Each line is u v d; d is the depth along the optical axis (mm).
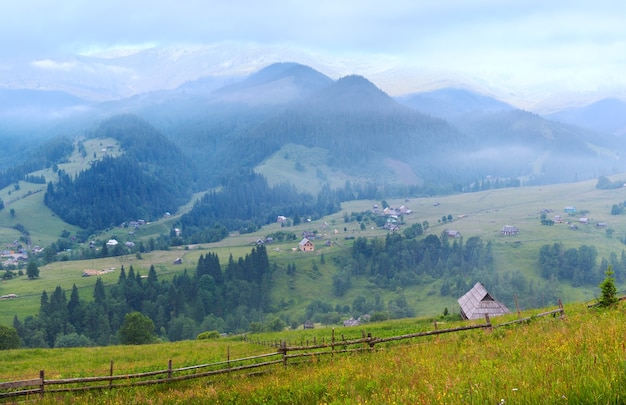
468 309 68250
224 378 22312
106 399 19406
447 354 17906
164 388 21531
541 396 9031
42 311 162250
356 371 17609
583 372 9977
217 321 185250
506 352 15547
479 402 9492
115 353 52312
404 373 15172
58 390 21188
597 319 20062
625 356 10422
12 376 35094
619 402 8266
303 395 15312
